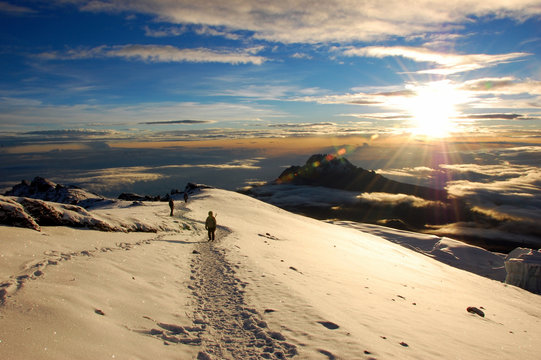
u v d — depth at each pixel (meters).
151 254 12.15
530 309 17.89
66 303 5.75
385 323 7.75
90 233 14.20
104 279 7.82
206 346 5.53
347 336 6.12
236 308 7.41
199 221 26.44
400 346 6.27
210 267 11.48
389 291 12.33
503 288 26.16
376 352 5.52
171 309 7.04
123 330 5.49
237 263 12.05
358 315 8.00
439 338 7.43
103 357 4.48
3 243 9.38
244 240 18.95
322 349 5.47
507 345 8.16
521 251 47.06
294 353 5.30
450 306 12.20
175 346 5.41
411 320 8.59
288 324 6.56
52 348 4.33
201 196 51.69
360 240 35.62
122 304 6.60
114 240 13.87
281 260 14.46
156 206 36.25
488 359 6.66
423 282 17.31
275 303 7.84
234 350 5.42
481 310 12.35
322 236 30.83
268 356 5.22
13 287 6.05
